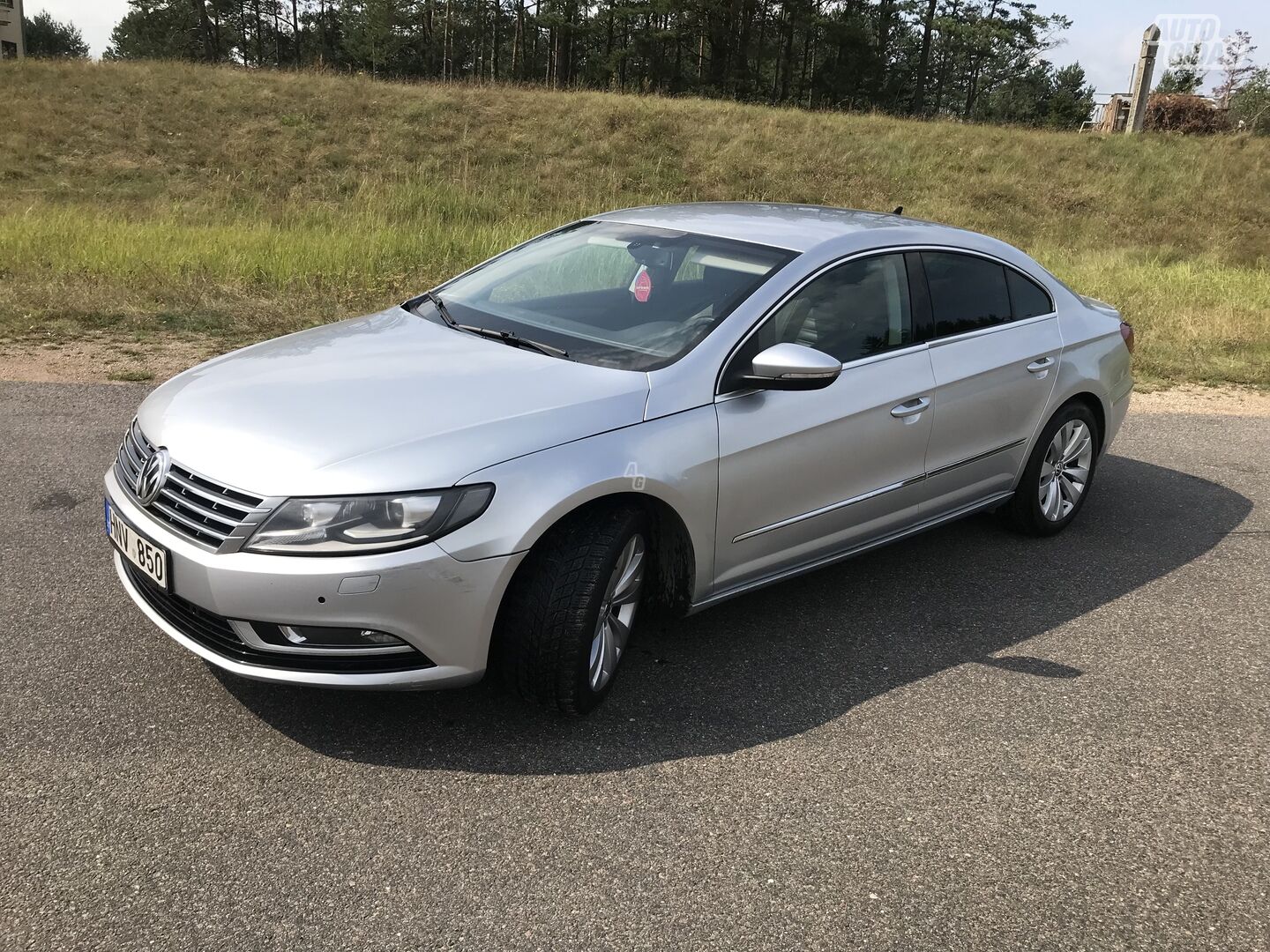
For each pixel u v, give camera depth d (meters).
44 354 7.22
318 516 2.63
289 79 25.20
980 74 75.31
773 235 3.93
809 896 2.47
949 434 4.14
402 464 2.71
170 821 2.59
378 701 3.20
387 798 2.74
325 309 8.93
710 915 2.39
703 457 3.21
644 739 3.09
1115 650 3.85
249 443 2.80
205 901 2.33
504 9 65.31
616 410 3.07
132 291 9.12
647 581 3.50
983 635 3.91
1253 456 6.51
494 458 2.80
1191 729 3.32
